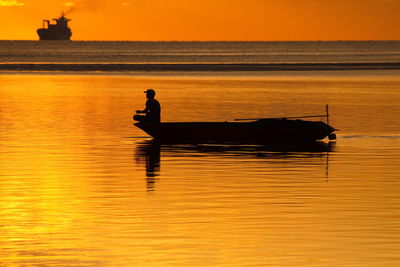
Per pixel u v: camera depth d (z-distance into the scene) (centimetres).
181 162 4722
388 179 4044
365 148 5459
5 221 3030
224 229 2888
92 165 4562
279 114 7981
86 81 15112
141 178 4072
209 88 12850
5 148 5319
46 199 3484
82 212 3197
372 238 2748
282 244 2666
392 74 19100
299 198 3494
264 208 3269
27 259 2484
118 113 8244
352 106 9125
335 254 2539
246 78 16838
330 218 3073
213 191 3672
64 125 6944
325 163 4666
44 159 4809
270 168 4450
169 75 18162
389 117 7800
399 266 2403
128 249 2606
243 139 5981
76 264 2430
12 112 8175
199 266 2409
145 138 6112
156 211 3206
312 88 12938
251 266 2409
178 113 8056
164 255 2531
